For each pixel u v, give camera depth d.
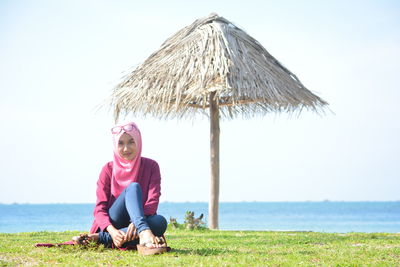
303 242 6.80
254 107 12.43
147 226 4.77
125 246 5.12
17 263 4.40
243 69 10.47
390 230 24.53
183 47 11.12
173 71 10.69
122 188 5.17
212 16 11.57
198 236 8.30
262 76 10.68
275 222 36.88
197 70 10.46
